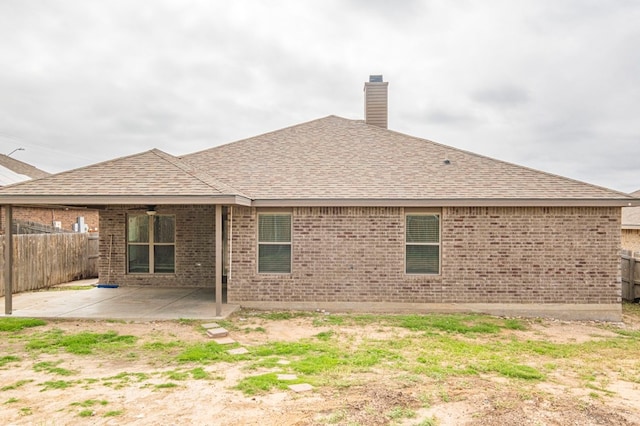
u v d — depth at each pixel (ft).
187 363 21.20
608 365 22.17
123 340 25.27
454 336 27.55
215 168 39.88
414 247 35.40
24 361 21.40
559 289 34.32
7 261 31.60
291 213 35.58
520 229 34.55
